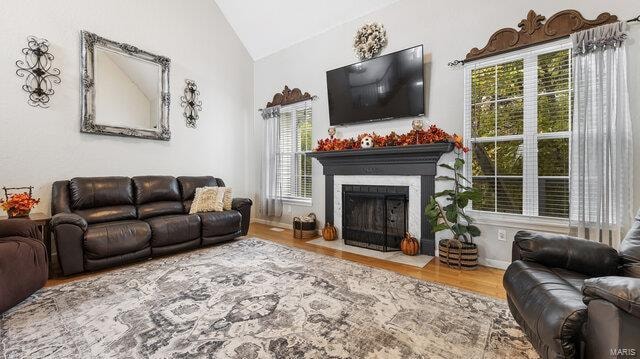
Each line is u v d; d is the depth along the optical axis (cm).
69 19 334
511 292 155
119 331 175
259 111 544
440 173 330
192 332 173
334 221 421
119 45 372
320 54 449
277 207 500
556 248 162
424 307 205
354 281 253
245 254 334
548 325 115
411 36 354
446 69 327
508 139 292
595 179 240
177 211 387
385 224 355
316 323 183
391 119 371
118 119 374
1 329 177
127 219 344
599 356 99
